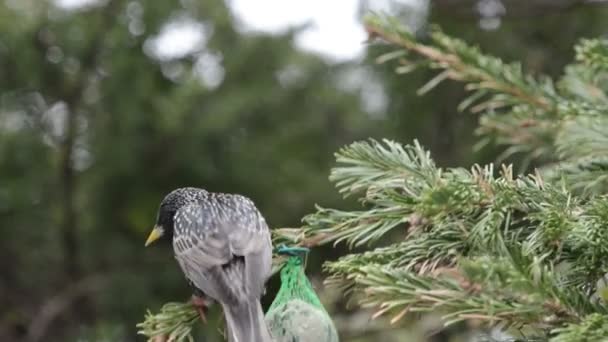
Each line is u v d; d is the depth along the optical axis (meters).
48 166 14.72
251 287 6.36
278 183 14.34
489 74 7.46
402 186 5.91
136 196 14.48
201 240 6.94
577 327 4.61
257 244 6.66
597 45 6.69
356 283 5.78
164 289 14.60
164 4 14.62
